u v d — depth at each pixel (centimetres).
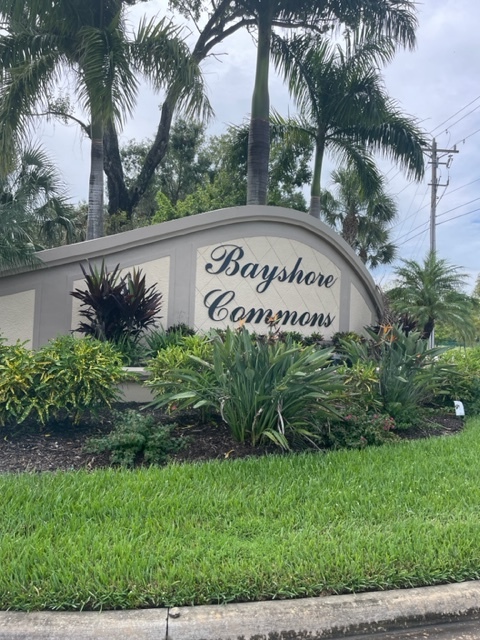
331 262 1366
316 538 385
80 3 1154
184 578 327
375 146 1645
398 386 771
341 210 2694
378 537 387
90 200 1440
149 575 329
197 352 769
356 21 1443
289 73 1567
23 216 953
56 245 1464
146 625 295
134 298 937
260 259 1228
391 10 1441
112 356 701
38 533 375
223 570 337
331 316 1372
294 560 352
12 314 987
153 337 1011
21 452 577
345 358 967
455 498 473
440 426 788
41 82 1152
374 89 1545
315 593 328
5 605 307
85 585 316
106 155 2039
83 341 689
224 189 2461
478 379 942
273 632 300
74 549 354
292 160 1881
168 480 488
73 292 943
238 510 433
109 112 1037
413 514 437
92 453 576
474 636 312
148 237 1086
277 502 448
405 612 318
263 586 326
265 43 1475
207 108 1154
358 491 479
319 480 500
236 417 618
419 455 602
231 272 1185
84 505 425
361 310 1450
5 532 379
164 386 659
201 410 683
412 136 1609
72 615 301
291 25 1505
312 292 1324
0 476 488
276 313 1252
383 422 686
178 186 3108
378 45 1517
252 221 1214
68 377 619
